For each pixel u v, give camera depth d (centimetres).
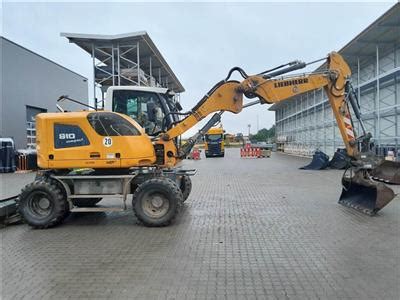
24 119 2639
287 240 597
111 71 2030
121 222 751
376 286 412
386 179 1216
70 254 548
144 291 410
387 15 1476
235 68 838
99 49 1944
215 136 3672
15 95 2533
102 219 783
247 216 779
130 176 732
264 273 456
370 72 2139
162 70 2512
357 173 841
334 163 1906
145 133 790
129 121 748
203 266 484
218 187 1240
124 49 2025
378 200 761
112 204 927
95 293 407
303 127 3528
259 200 973
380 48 1955
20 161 1972
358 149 880
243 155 3491
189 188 930
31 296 403
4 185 1366
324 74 870
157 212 705
